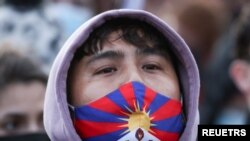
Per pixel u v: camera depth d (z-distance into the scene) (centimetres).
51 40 898
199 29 970
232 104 828
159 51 478
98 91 461
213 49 966
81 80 468
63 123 463
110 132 456
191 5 982
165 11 1072
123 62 466
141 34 474
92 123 459
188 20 975
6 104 676
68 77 472
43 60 876
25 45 730
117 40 468
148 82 468
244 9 798
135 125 457
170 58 490
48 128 484
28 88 682
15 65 683
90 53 467
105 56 465
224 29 985
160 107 464
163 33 482
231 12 1076
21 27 894
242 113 817
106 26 472
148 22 478
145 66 473
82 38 465
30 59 697
